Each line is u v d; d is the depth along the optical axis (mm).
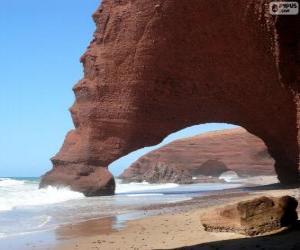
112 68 30969
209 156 74750
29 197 27656
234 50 24156
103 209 20062
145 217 15891
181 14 25062
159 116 30547
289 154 30000
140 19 28328
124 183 65750
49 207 21516
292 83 8758
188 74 27875
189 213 15703
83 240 11312
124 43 29984
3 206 21969
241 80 26141
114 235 11898
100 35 32375
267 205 9438
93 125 31984
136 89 30125
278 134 29109
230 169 73438
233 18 21734
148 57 28562
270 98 26281
